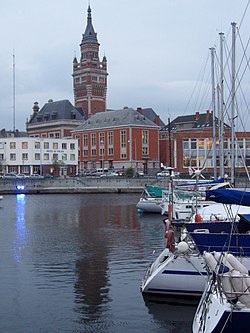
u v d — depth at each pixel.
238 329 10.94
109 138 130.75
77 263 23.20
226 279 11.36
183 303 16.17
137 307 15.95
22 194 86.50
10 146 122.50
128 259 24.08
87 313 15.51
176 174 74.44
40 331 14.02
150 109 158.50
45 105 171.50
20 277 20.34
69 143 128.25
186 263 16.28
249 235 15.78
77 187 90.50
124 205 60.34
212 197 14.91
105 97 192.62
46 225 39.41
